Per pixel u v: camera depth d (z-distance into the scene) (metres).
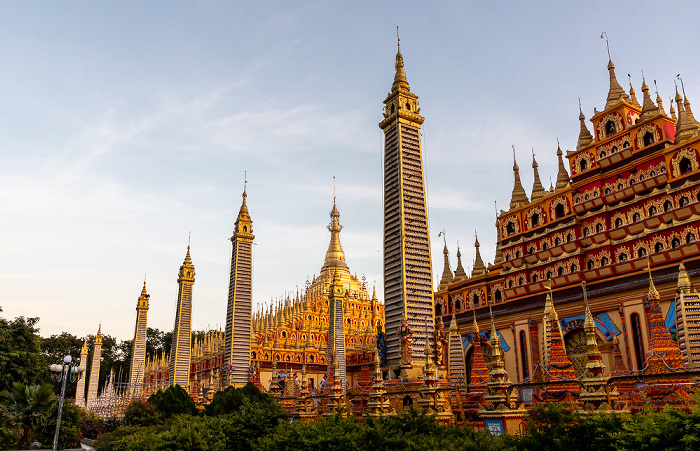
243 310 60.72
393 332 39.22
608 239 42.50
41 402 43.12
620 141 44.06
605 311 40.09
